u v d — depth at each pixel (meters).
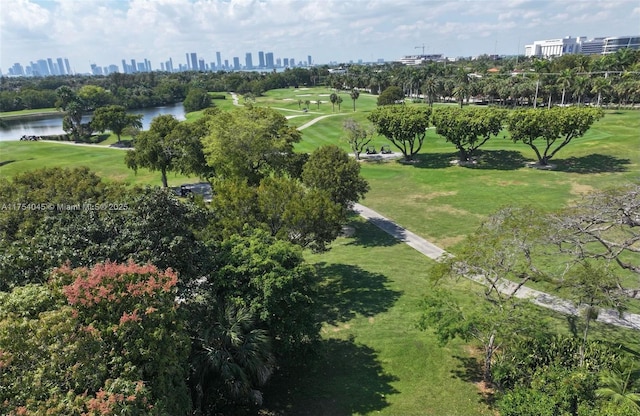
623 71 102.81
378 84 154.50
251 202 25.25
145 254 16.98
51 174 28.77
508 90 106.31
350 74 192.25
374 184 52.12
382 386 17.69
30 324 11.38
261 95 173.38
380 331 21.45
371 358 19.48
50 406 9.70
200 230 21.28
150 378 12.33
